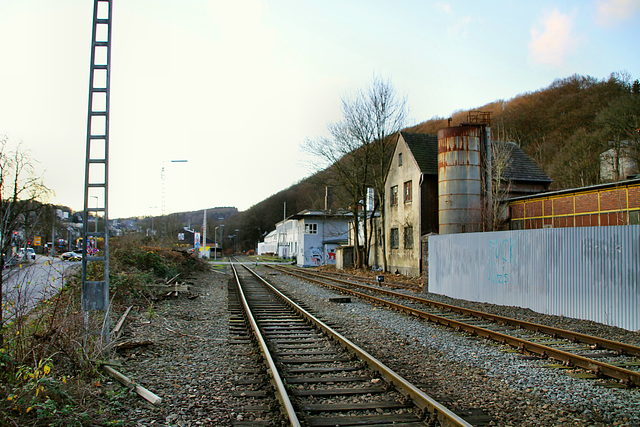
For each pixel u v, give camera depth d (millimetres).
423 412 4746
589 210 19406
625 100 41156
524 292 12773
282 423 4508
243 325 10773
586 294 10633
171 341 8562
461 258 16047
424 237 18891
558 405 5215
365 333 9680
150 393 5258
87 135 7109
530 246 12555
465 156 24500
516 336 9289
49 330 6086
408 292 18578
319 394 5418
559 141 55469
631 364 7039
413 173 27719
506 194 26797
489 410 5016
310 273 32781
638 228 9359
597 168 42719
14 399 4418
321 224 54531
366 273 30484
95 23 7070
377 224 35375
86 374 5844
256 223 142125
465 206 24406
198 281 24875
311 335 9430
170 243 36625
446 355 7668
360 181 33969
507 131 60000
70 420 4328
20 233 7922
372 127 31562
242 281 25297
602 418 4836
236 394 5461
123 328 9188
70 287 9555
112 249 19250
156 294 14977
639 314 9297
